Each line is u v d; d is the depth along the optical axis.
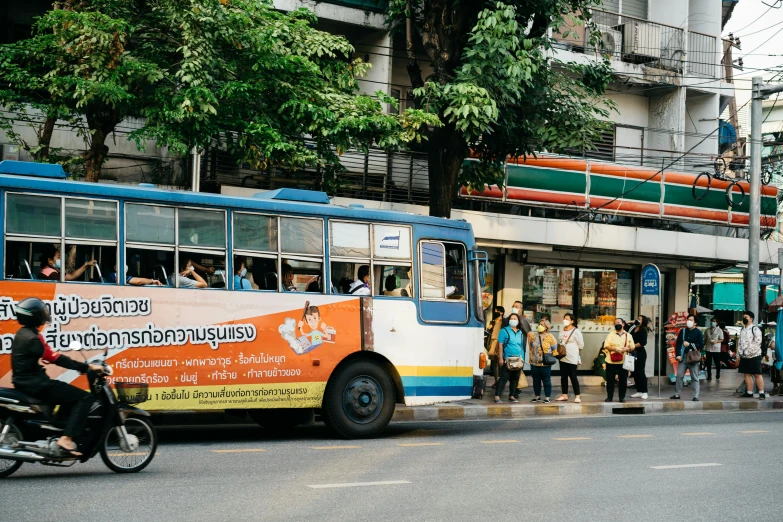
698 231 27.05
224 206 11.80
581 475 10.11
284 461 10.47
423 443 12.72
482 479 9.62
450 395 13.82
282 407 12.12
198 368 11.41
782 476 10.55
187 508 7.52
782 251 23.72
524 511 7.98
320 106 15.62
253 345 11.90
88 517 7.04
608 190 24.00
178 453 10.88
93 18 13.83
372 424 13.06
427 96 17.27
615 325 19.88
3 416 8.51
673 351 23.66
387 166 21.39
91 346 10.64
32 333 8.57
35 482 8.55
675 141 26.78
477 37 16.55
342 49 16.25
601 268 25.72
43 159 14.66
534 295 24.64
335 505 7.92
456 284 14.11
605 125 18.95
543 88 18.11
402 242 13.50
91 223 10.76
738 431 15.41
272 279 12.16
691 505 8.59
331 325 12.63
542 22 18.59
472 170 19.78
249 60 15.59
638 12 27.48
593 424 16.23
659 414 18.92
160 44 15.80
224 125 15.41
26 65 14.81
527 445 12.73
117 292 10.87
